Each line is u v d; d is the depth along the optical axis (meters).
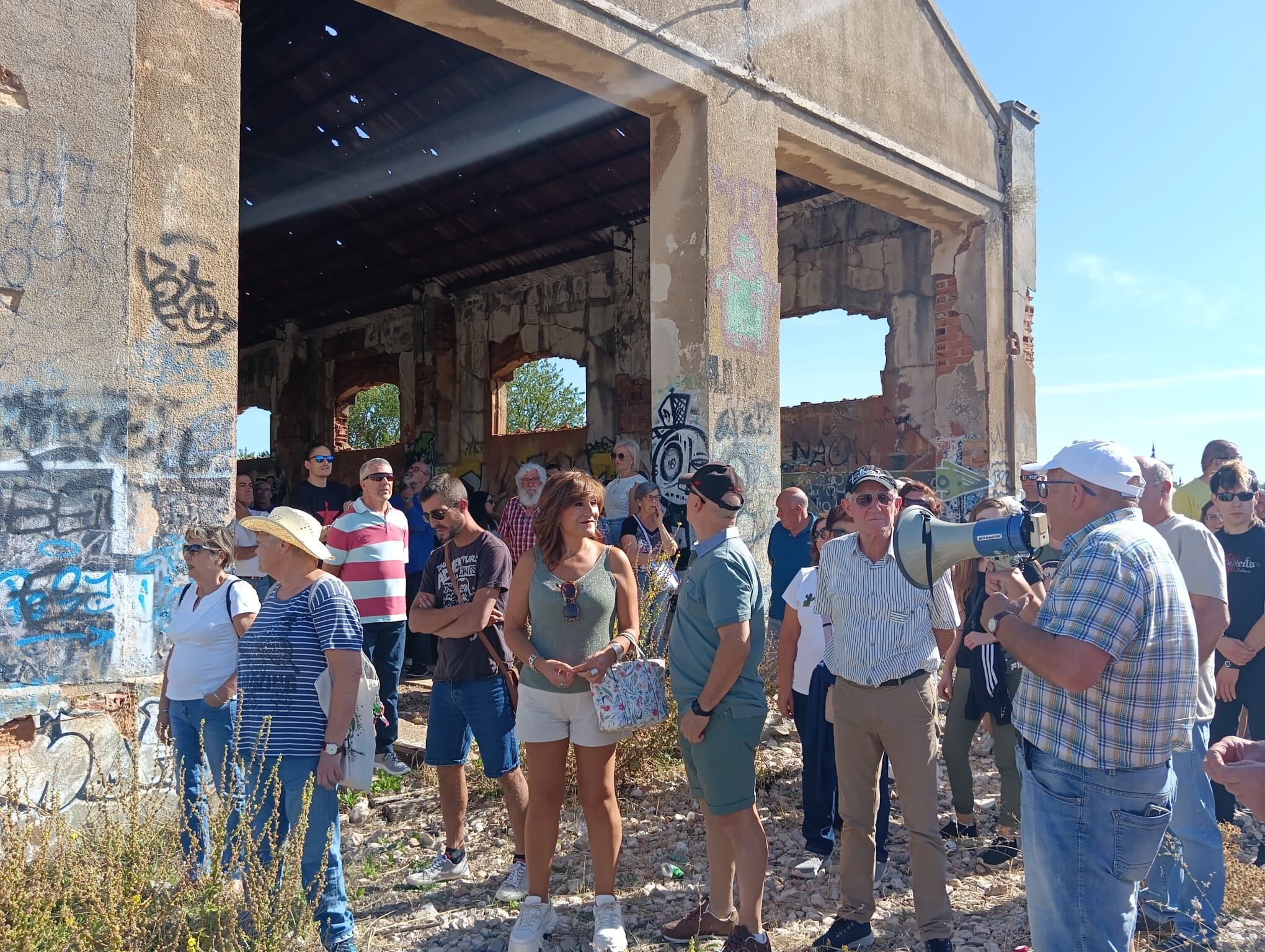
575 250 14.56
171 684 4.04
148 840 3.56
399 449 17.23
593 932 3.91
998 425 11.02
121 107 4.53
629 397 13.92
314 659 3.45
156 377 4.63
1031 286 11.68
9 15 4.22
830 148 8.92
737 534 3.75
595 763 3.79
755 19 8.17
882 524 3.71
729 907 3.88
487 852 4.82
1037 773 2.78
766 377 8.20
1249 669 4.84
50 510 4.25
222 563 4.09
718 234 7.76
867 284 11.98
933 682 3.71
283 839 3.57
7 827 3.35
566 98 10.59
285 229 14.64
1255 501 4.94
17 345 4.20
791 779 5.92
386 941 3.88
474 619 4.27
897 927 4.03
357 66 10.46
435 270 16.02
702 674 3.65
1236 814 5.48
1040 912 2.75
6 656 4.11
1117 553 2.66
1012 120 11.29
